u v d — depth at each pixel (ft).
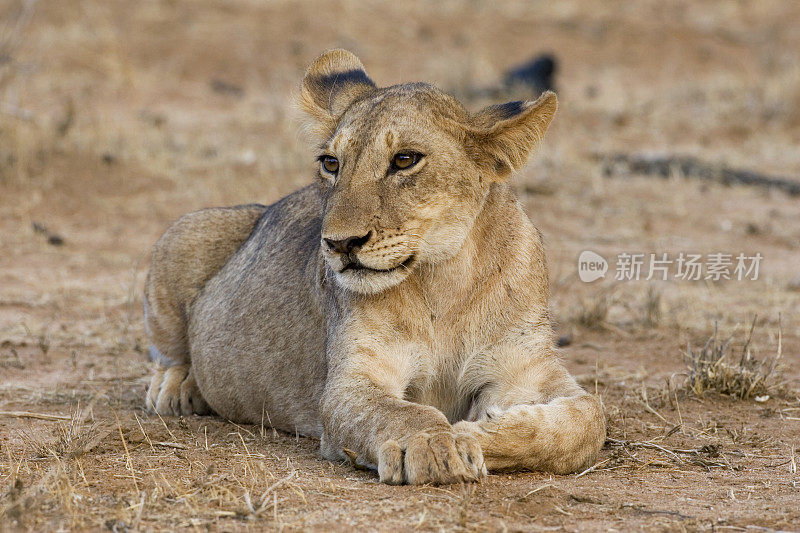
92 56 102.32
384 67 110.42
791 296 51.96
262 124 87.92
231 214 37.63
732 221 68.33
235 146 79.71
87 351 41.45
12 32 91.35
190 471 25.68
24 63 92.89
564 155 82.43
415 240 27.17
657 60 121.80
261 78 104.83
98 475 25.20
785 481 26.40
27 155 69.05
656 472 27.17
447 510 22.61
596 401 27.40
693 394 36.17
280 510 22.50
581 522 22.33
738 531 21.93
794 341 44.01
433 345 28.84
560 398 26.91
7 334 43.37
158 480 24.64
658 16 138.10
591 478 26.25
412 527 21.52
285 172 73.15
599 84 111.55
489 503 23.27
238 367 32.83
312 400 30.96
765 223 67.82
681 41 127.13
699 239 64.18
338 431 27.04
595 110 99.30
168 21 115.75
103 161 71.20
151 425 31.50
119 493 23.49
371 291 26.99
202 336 34.37
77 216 63.67
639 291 53.16
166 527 21.38
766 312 49.01
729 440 30.91
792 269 57.77
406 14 129.49
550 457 25.89
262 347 32.24
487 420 25.49
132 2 120.57
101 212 64.49
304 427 31.32
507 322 29.12
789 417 33.68
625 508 23.47
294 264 32.24
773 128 94.07
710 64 120.88
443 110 28.30
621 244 62.80
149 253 58.34
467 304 28.73
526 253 29.60
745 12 143.23
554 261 58.80
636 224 66.95
